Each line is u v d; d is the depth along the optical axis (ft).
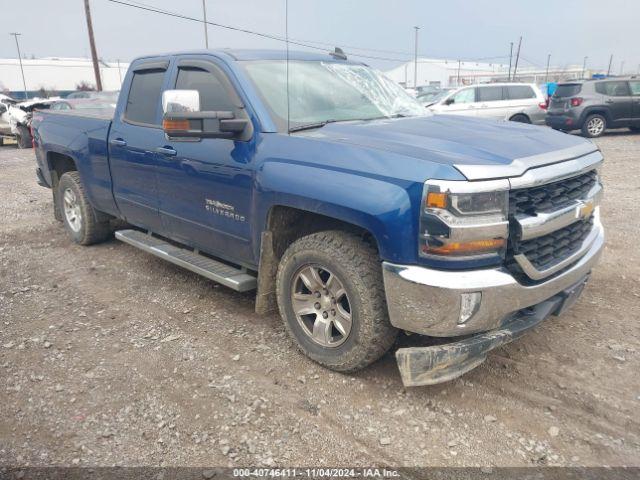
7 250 19.77
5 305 14.93
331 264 10.49
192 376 11.26
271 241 11.69
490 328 9.73
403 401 10.32
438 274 9.19
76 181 19.33
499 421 9.73
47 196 29.94
